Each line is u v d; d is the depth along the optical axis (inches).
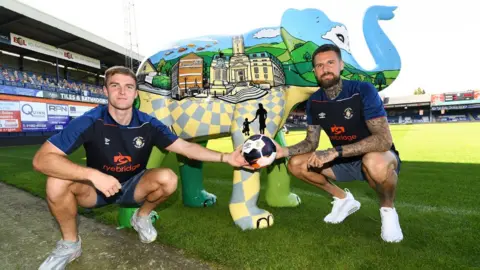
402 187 137.3
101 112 70.4
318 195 128.1
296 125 1378.0
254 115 92.3
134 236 86.5
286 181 111.1
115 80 66.8
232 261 67.6
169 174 73.6
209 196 119.3
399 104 1640.0
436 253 69.2
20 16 590.6
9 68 672.4
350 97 80.7
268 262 66.4
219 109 94.8
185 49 101.1
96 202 75.3
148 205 78.5
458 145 326.0
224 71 95.3
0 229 96.2
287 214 100.8
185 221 95.0
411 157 242.4
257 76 93.8
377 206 109.2
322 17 96.2
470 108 1494.8
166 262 70.2
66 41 725.9
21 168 226.5
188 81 96.2
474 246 72.6
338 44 94.1
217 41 101.7
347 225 88.6
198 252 72.8
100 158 70.6
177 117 97.7
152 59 103.9
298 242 76.5
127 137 71.3
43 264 66.6
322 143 422.9
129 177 76.9
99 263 71.2
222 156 81.2
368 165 76.8
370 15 91.7
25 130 606.5
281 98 94.4
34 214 111.6
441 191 129.0
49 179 64.7
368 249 71.8
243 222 87.8
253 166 81.4
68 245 68.7
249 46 98.1
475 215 95.0
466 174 167.3
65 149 64.1
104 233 89.1
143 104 100.6
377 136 76.8
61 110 698.2
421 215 95.8
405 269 62.5
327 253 70.1
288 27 93.7
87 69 904.3
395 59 88.7
